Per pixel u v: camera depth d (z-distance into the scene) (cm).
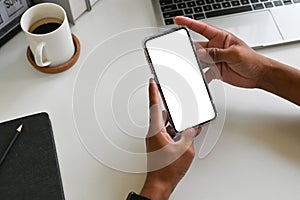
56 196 61
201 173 64
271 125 68
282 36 76
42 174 63
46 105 70
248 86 71
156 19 78
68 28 69
